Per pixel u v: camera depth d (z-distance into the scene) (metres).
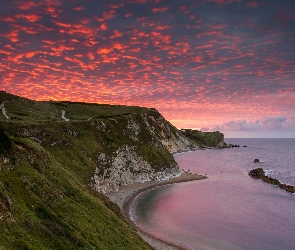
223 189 109.19
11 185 31.14
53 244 27.39
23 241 24.14
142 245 41.88
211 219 72.81
